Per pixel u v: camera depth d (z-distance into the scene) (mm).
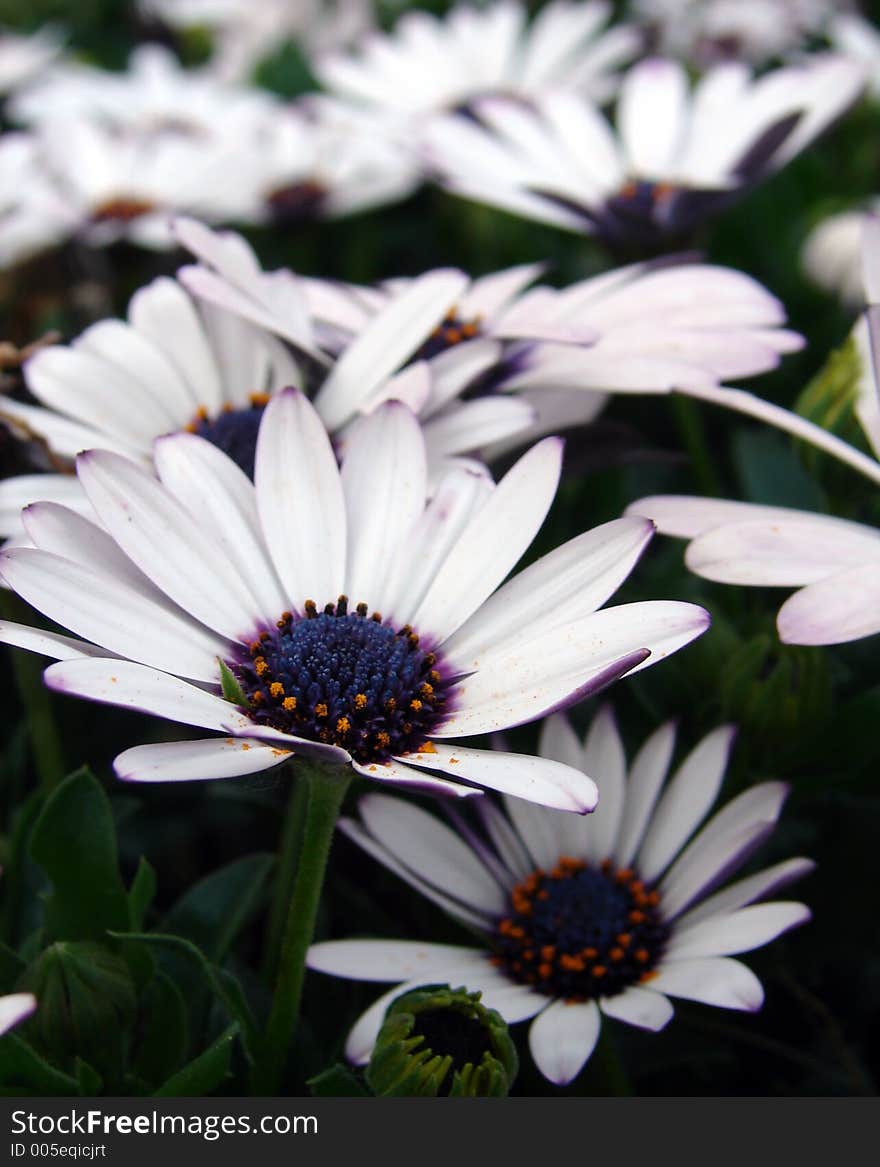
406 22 396
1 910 215
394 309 219
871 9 442
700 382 211
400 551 191
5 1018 157
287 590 189
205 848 252
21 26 459
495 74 388
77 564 176
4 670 256
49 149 333
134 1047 193
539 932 196
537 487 187
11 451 220
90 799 188
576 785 161
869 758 211
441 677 182
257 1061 184
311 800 174
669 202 271
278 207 339
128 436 224
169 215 315
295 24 444
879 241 212
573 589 180
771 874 188
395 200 358
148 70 391
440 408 213
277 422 193
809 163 342
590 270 334
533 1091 196
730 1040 215
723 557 190
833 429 216
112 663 166
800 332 303
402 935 214
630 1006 184
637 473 278
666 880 200
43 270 339
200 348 230
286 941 181
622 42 381
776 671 207
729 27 430
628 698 224
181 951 187
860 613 182
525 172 290
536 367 224
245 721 170
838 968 227
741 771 213
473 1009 173
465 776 169
